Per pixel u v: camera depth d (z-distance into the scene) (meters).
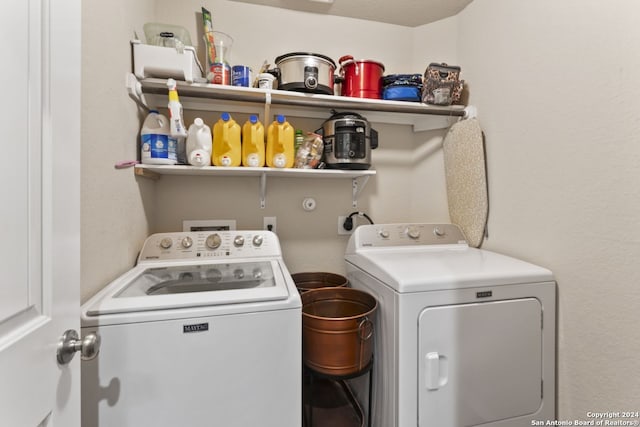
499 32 1.48
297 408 0.98
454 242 1.63
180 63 1.24
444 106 1.63
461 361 1.09
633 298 0.95
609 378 1.02
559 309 1.19
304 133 1.72
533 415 1.16
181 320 0.88
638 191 0.93
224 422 0.92
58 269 0.58
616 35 0.98
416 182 1.96
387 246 1.54
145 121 1.32
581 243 1.10
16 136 0.47
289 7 1.73
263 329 0.95
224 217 1.69
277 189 1.76
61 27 0.58
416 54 1.92
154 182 1.57
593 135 1.06
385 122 1.93
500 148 1.48
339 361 1.10
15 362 0.46
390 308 1.11
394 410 1.07
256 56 1.70
